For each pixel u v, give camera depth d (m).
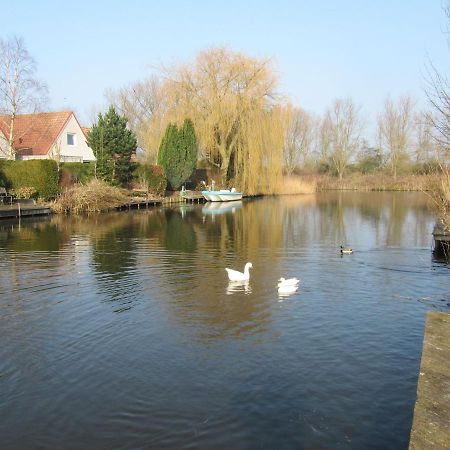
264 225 23.50
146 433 5.20
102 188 30.20
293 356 7.05
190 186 46.31
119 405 5.74
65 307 9.39
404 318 8.74
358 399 5.84
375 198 45.34
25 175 28.64
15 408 5.70
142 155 58.47
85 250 15.69
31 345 7.50
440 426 3.82
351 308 9.31
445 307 9.44
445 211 12.63
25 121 41.59
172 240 18.11
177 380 6.34
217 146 42.81
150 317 8.80
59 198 28.91
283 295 10.20
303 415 5.51
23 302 9.72
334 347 7.38
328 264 13.56
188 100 41.91
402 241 18.16
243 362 6.86
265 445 4.99
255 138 42.41
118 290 10.61
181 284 11.15
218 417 5.48
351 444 5.00
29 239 17.97
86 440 5.10
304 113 66.31
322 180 62.09
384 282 11.40
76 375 6.50
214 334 7.94
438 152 11.10
